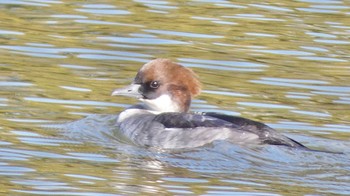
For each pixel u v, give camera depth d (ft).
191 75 55.21
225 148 49.47
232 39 68.44
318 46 67.97
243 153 49.01
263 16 73.31
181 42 67.41
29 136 51.21
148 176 46.34
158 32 68.95
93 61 63.46
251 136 50.03
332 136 52.95
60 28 69.05
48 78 60.29
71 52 64.69
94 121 54.34
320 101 58.44
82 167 47.16
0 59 62.80
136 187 44.83
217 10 74.38
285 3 76.95
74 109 55.93
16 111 54.80
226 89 59.67
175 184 45.39
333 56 66.28
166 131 51.57
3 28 68.49
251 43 67.92
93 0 75.56
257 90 59.72
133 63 63.31
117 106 57.00
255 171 47.19
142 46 66.33
